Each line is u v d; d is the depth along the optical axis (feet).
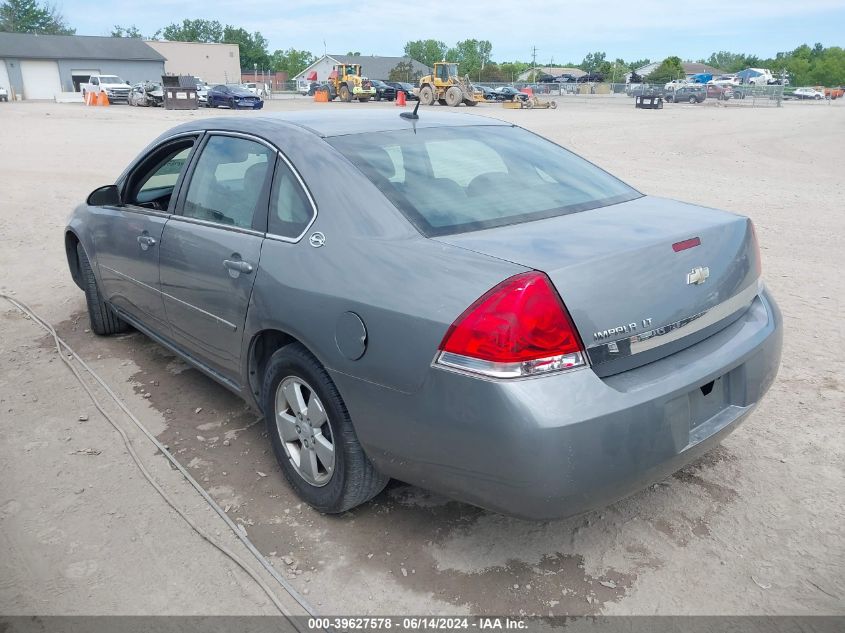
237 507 10.51
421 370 7.99
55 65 213.87
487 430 7.54
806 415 12.98
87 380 14.80
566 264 7.74
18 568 9.23
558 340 7.49
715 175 45.60
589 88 282.15
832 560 9.25
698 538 9.70
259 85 291.58
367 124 11.35
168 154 13.60
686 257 8.71
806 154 58.49
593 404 7.50
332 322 8.93
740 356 9.07
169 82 135.13
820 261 24.03
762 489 10.77
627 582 8.91
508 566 9.21
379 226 9.05
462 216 9.28
